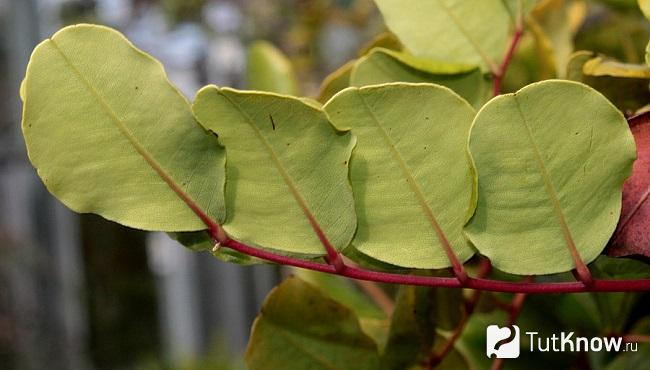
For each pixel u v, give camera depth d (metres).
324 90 0.37
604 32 0.45
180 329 2.39
